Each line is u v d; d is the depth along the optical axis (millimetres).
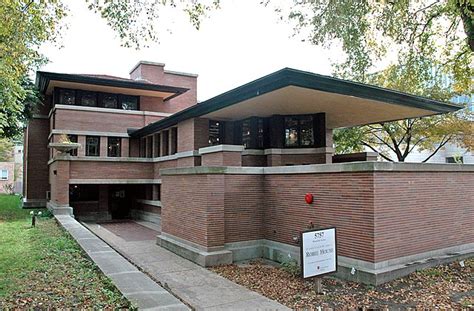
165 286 7695
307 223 9562
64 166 19391
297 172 9883
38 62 18312
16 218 18000
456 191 9891
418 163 8812
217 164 12305
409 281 7828
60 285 6922
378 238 7922
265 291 7496
